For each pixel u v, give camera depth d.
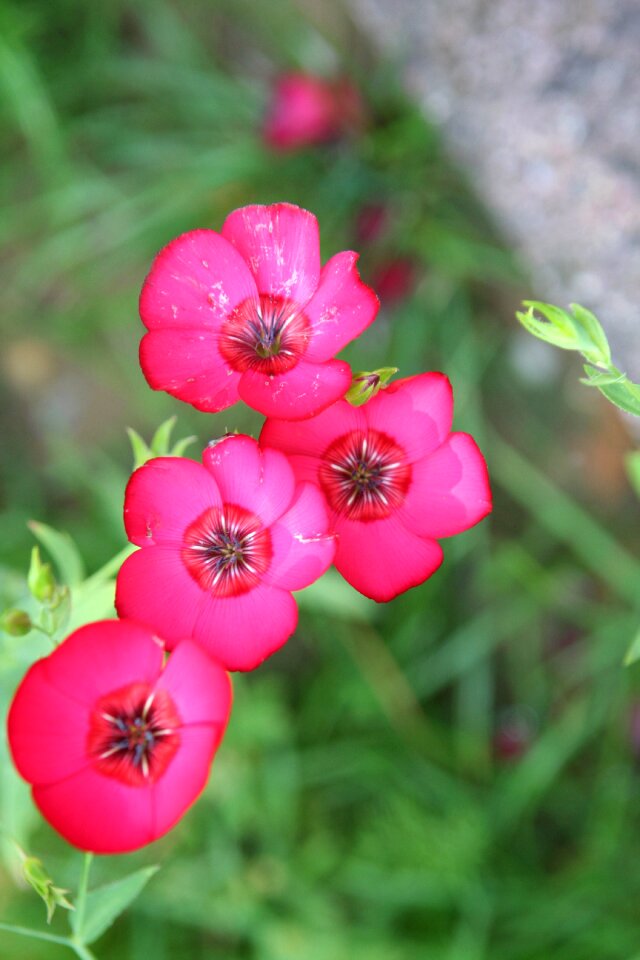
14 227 0.45
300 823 0.40
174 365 0.26
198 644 0.26
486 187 0.39
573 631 0.44
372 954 0.37
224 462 0.26
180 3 0.44
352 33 0.42
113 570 0.29
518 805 0.40
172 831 0.38
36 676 0.25
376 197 0.42
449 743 0.42
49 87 0.43
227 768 0.38
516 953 0.38
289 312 0.26
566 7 0.37
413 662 0.42
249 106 0.43
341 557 0.26
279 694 0.42
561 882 0.39
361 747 0.40
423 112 0.40
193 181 0.42
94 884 0.37
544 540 0.44
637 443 0.40
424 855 0.38
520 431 0.43
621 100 0.36
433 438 0.26
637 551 0.42
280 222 0.26
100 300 0.45
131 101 0.45
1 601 0.33
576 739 0.40
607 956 0.38
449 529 0.26
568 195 0.37
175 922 0.39
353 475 0.27
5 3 0.41
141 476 0.26
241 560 0.26
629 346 0.37
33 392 0.45
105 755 0.25
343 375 0.25
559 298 0.38
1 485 0.45
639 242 0.36
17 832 0.31
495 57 0.38
